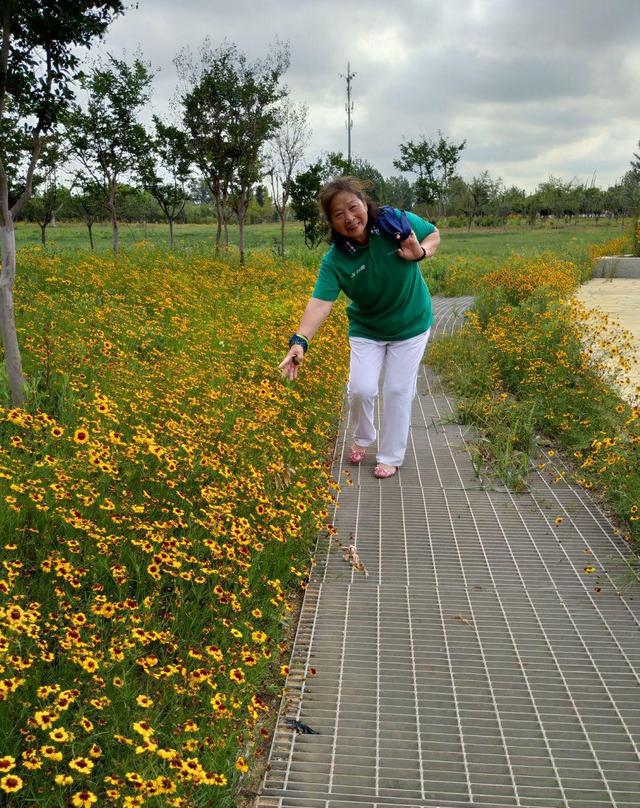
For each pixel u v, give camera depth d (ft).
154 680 8.36
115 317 24.44
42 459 11.84
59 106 15.94
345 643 9.73
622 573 11.65
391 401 14.90
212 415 16.06
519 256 66.28
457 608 10.63
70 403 15.37
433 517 13.64
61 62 16.03
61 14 15.12
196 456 13.03
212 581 9.99
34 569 9.40
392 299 13.98
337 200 12.71
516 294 38.47
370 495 14.60
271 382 19.63
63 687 7.80
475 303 35.96
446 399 21.24
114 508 10.57
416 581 11.36
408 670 9.20
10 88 15.49
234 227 182.29
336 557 12.03
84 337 21.25
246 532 10.59
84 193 57.72
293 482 13.12
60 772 6.91
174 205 68.80
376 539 12.72
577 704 8.65
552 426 18.02
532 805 7.21
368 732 8.15
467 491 14.83
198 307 29.12
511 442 16.65
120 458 12.36
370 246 13.25
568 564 11.96
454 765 7.72
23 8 14.87
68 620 8.73
